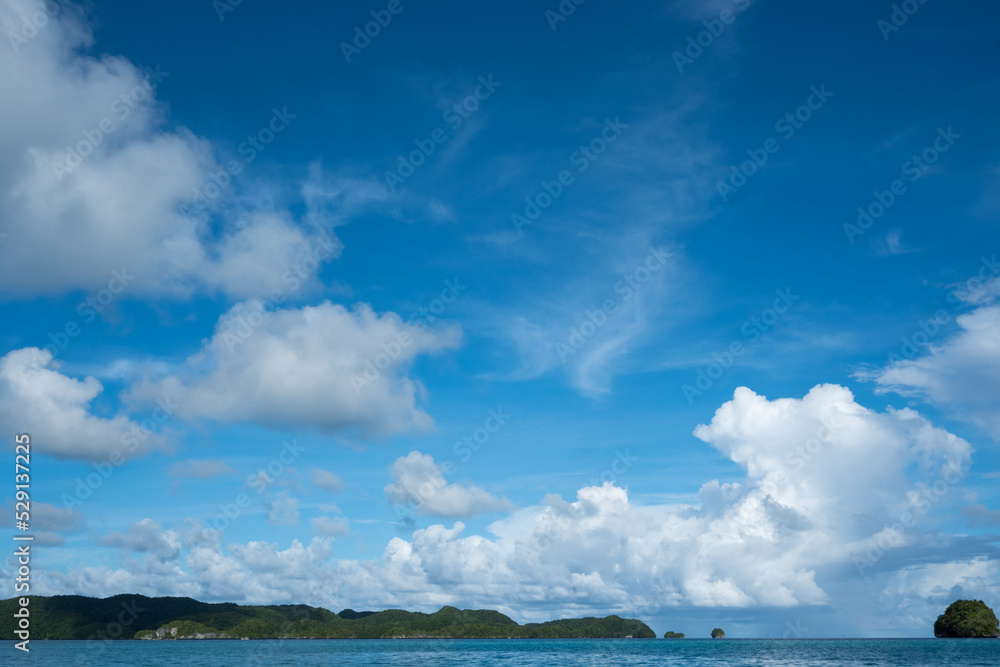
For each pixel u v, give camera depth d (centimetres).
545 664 15150
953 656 15950
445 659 17450
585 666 14400
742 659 16412
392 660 16888
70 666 14638
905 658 15325
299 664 15175
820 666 13188
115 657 17825
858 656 16800
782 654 19000
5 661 15938
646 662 15600
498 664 15212
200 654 19750
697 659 16775
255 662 15875
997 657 15250
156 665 14750
